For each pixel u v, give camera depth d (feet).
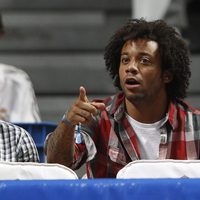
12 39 54.60
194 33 55.01
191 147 22.29
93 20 56.49
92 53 54.29
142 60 21.75
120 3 57.06
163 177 18.30
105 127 22.43
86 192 16.19
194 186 16.05
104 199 16.19
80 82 52.85
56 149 20.97
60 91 52.70
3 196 16.11
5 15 55.67
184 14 51.42
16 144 22.41
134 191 16.16
